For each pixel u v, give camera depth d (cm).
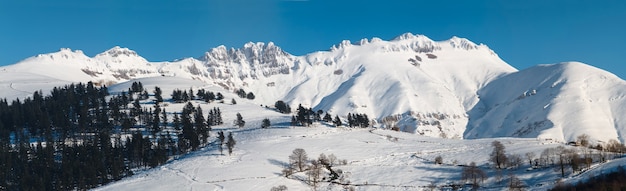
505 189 19388
